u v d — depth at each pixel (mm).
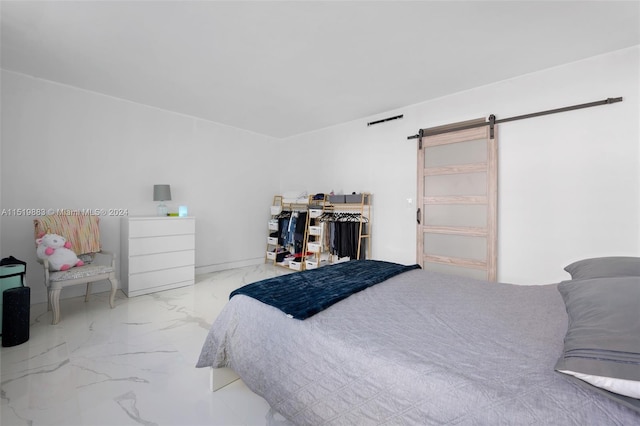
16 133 2926
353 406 1039
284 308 1426
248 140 5070
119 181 3619
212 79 3053
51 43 2383
